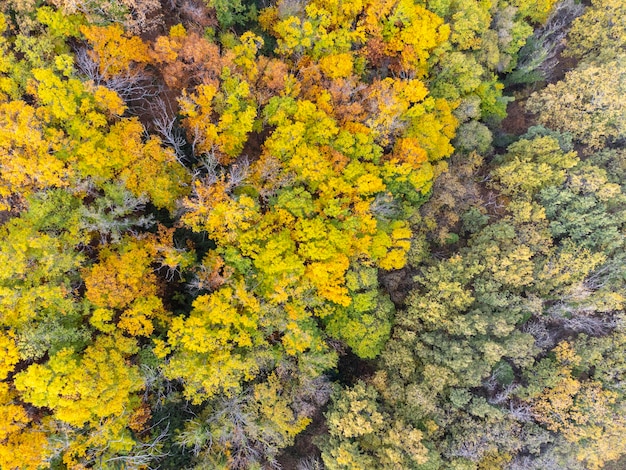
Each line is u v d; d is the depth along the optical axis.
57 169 21.83
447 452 26.31
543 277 29.75
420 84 28.22
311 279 25.86
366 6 29.86
